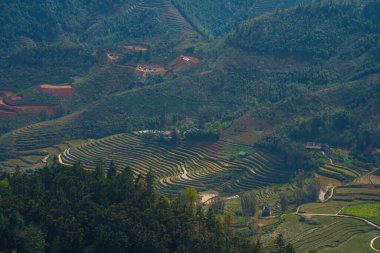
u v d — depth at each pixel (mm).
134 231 178500
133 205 188375
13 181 199625
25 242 172625
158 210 185875
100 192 194500
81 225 181625
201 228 186250
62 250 177500
